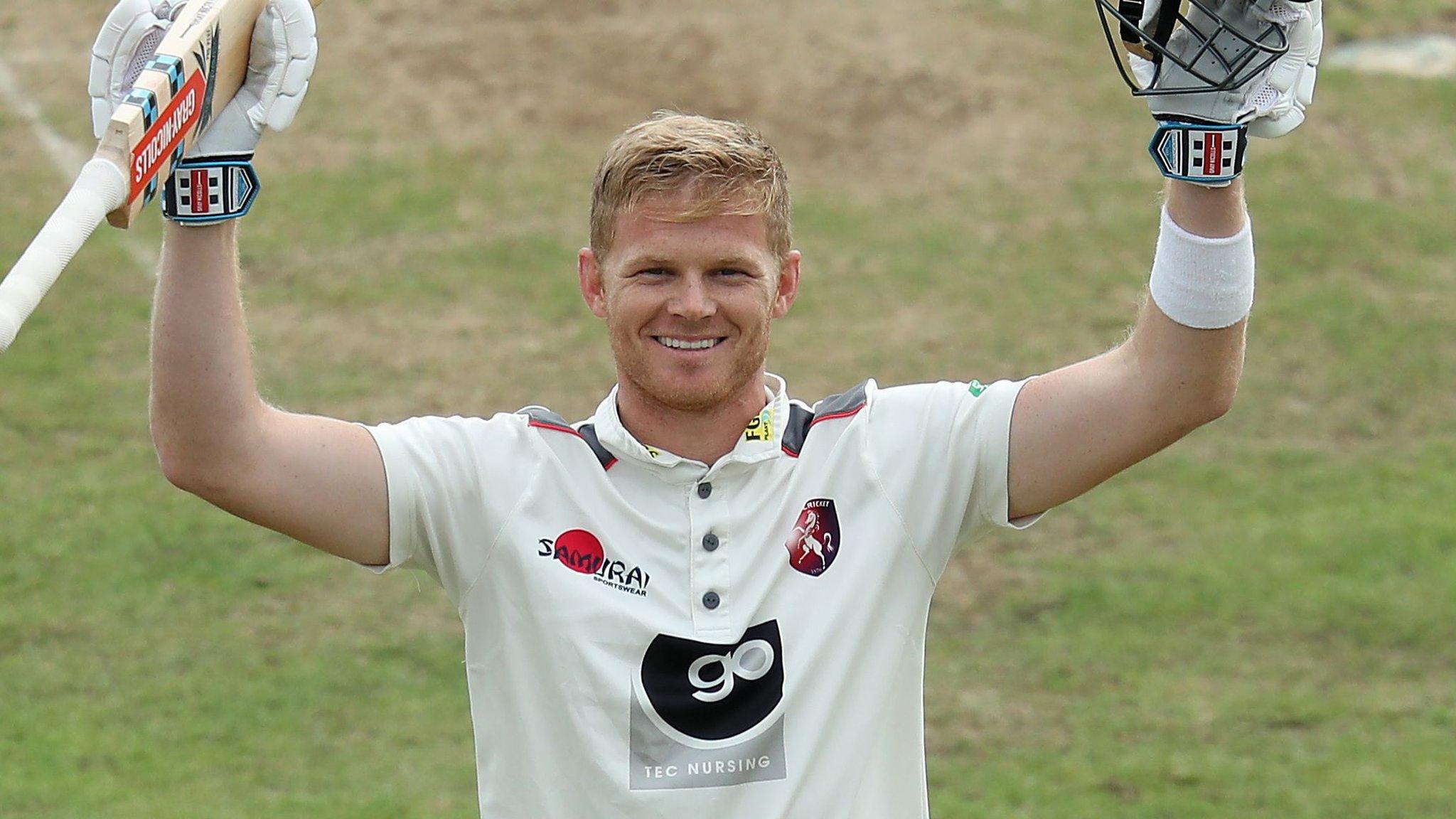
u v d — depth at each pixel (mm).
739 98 52094
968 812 23172
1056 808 23266
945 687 27312
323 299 42531
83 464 35094
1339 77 53219
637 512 9586
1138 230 46250
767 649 9461
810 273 44000
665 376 9336
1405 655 28125
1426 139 50406
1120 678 27531
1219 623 29359
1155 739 25453
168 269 8977
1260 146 49812
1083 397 9664
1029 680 27578
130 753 24781
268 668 27969
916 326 41625
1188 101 9023
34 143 47562
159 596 30297
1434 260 44812
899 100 52188
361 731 25844
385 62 53719
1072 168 49219
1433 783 23812
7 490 33875
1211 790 23750
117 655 28172
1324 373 39531
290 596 30516
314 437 9516
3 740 25031
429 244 45250
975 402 9883
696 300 9148
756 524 9633
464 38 55062
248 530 33000
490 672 9750
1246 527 33031
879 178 48844
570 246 45375
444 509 9656
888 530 9711
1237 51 8914
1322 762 24594
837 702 9492
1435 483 34812
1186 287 9203
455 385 38938
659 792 9289
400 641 29125
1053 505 9953
